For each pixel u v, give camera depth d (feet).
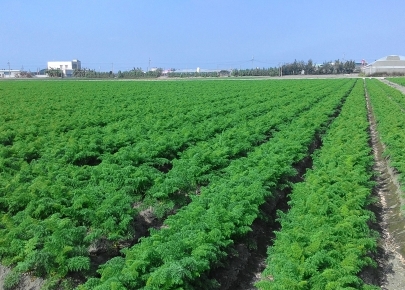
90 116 102.37
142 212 50.29
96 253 40.70
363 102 140.87
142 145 67.41
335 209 43.24
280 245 37.27
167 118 104.53
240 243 42.98
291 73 606.55
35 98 153.79
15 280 35.60
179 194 51.80
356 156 61.57
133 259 33.91
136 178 51.11
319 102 143.13
